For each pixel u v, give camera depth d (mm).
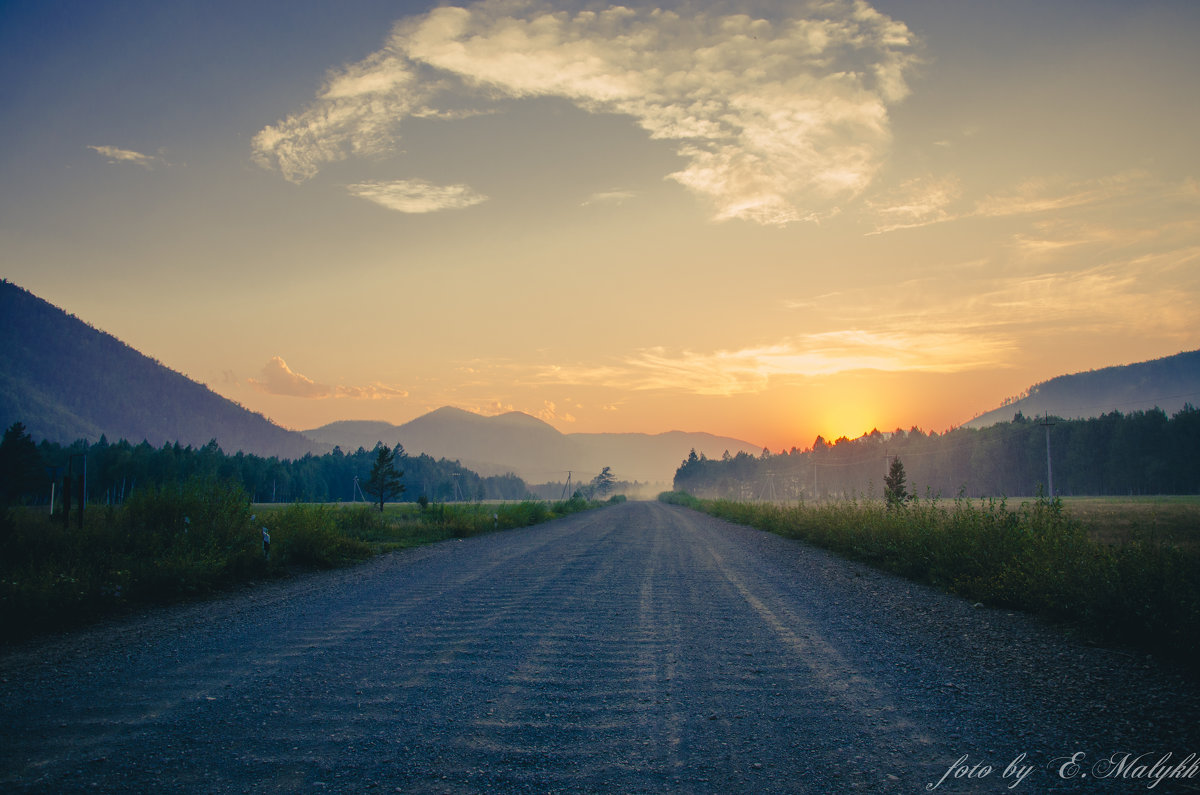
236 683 5660
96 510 15234
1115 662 6277
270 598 10344
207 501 13859
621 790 3658
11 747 4211
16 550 10750
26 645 7121
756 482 155625
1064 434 94938
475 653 6785
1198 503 48594
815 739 4453
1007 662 6383
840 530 18734
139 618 8703
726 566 14945
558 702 5238
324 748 4234
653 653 6871
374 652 6801
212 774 3828
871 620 8648
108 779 3742
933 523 13859
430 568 14492
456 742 4367
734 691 5555
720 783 3752
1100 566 7867
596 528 31781
